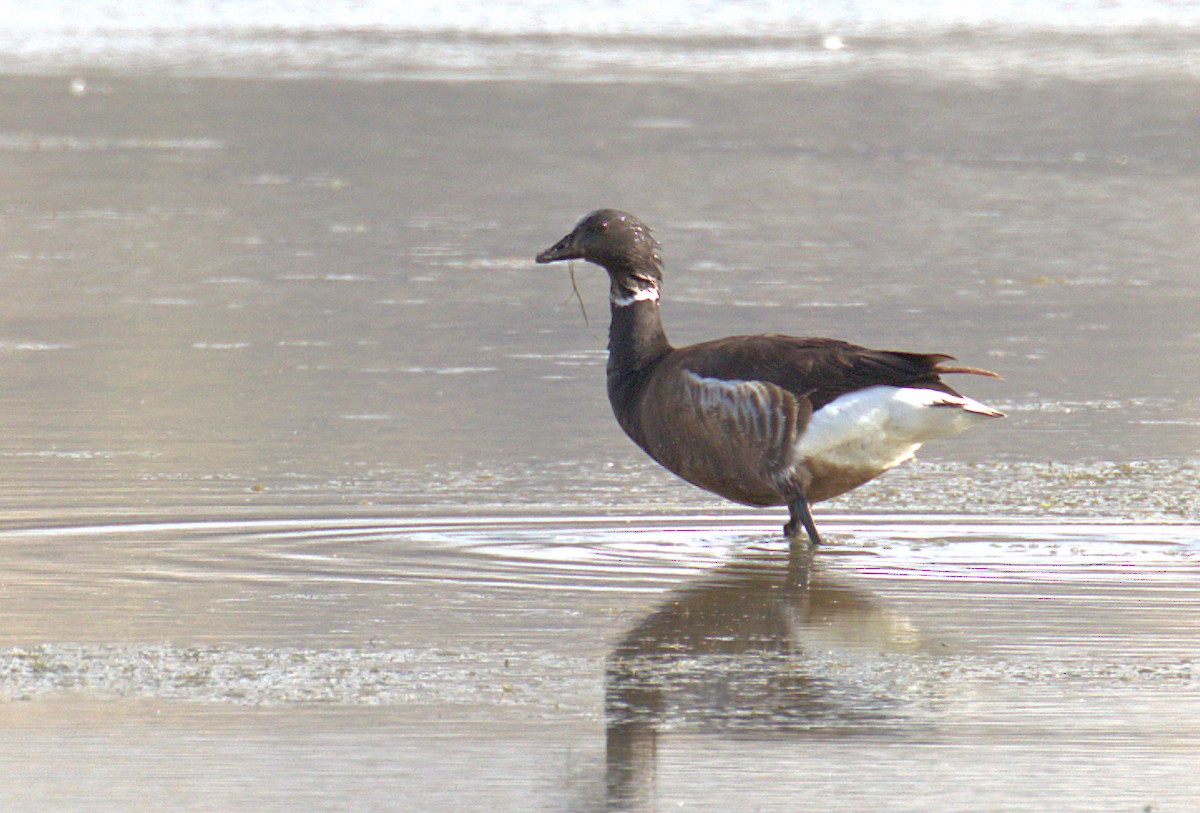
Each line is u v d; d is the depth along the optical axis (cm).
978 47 5788
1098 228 3169
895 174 3772
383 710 938
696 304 2477
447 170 3806
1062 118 4569
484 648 1050
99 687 971
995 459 1619
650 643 1061
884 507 1427
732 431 1284
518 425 1762
